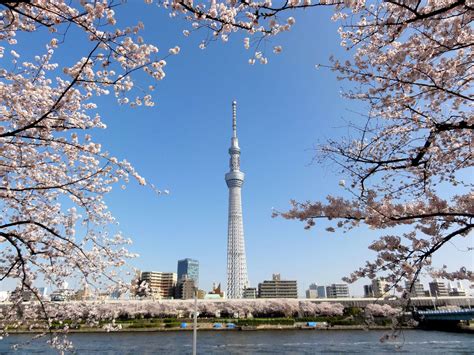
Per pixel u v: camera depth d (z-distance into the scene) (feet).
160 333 275.59
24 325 45.37
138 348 181.06
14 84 30.71
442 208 28.99
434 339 207.82
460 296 328.08
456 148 29.14
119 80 25.58
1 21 24.29
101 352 164.45
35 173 37.01
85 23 22.76
